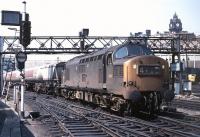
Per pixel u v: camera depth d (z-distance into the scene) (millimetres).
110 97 22531
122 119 18781
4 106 28984
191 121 18578
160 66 20391
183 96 44219
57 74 42812
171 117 20484
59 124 17953
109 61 22422
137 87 19906
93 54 26438
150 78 20125
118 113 22688
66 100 36625
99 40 48812
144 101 20234
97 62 24719
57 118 20203
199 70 87688
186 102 32938
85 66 28297
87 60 27766
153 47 51250
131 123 17797
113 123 17938
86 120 19266
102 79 23516
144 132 15305
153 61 20328
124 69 20062
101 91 23906
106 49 23766
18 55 20188
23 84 20844
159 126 16312
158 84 20266
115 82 21312
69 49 48875
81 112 23297
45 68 50438
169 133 14719
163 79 20484
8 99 37031
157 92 20312
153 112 20672
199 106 28328
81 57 31109
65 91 37625
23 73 20672
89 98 28188
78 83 30797
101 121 18516
